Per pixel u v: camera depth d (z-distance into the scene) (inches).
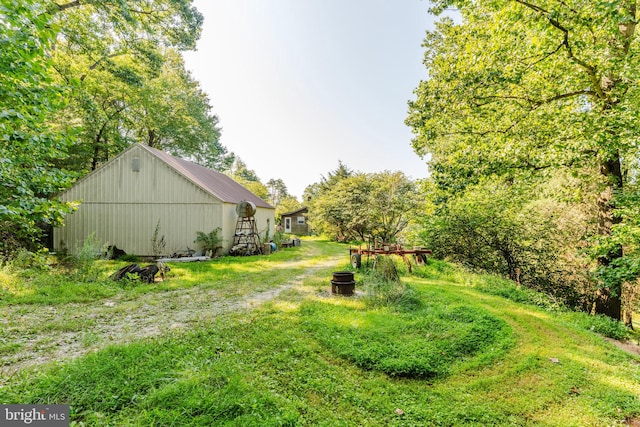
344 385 131.8
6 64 120.0
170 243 522.0
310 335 174.9
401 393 130.3
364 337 174.4
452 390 134.8
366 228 805.9
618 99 241.8
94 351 143.7
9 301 221.6
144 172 528.4
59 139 148.0
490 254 421.1
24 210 130.6
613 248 252.4
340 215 902.4
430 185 374.6
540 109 273.6
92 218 534.6
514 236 386.9
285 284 315.6
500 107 285.3
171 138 919.0
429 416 115.9
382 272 314.8
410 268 393.4
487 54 253.3
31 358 140.3
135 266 312.8
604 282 255.8
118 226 530.3
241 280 328.5
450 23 476.1
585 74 257.9
